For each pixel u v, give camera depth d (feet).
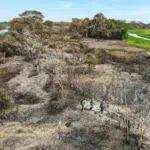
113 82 167.53
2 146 105.91
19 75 184.44
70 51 255.09
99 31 377.30
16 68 200.64
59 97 142.82
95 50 253.24
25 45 261.85
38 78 174.40
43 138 109.19
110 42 334.44
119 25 387.34
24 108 135.95
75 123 118.42
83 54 238.48
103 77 178.40
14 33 277.64
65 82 161.68
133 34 431.43
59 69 183.01
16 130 116.47
